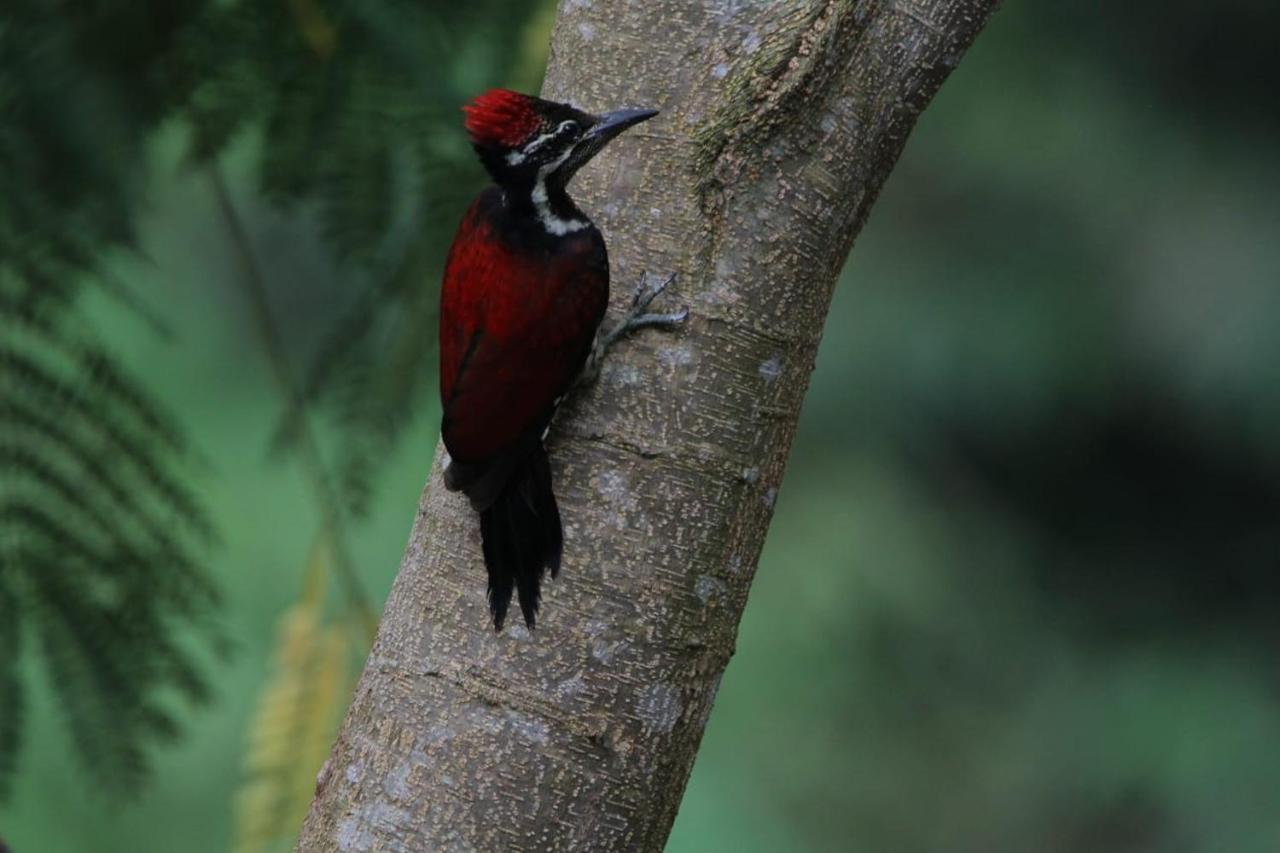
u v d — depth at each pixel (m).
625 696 6.18
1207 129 21.64
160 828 13.69
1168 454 22.78
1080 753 21.95
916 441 21.73
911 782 20.66
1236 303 21.25
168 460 8.32
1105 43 21.52
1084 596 23.36
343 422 8.34
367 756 6.29
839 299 21.66
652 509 6.27
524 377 6.38
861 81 6.40
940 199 21.73
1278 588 23.17
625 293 6.44
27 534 8.14
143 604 8.30
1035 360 21.52
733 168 6.38
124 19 7.77
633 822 6.18
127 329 11.33
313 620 7.90
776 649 20.22
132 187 7.73
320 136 8.05
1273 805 21.52
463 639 6.26
